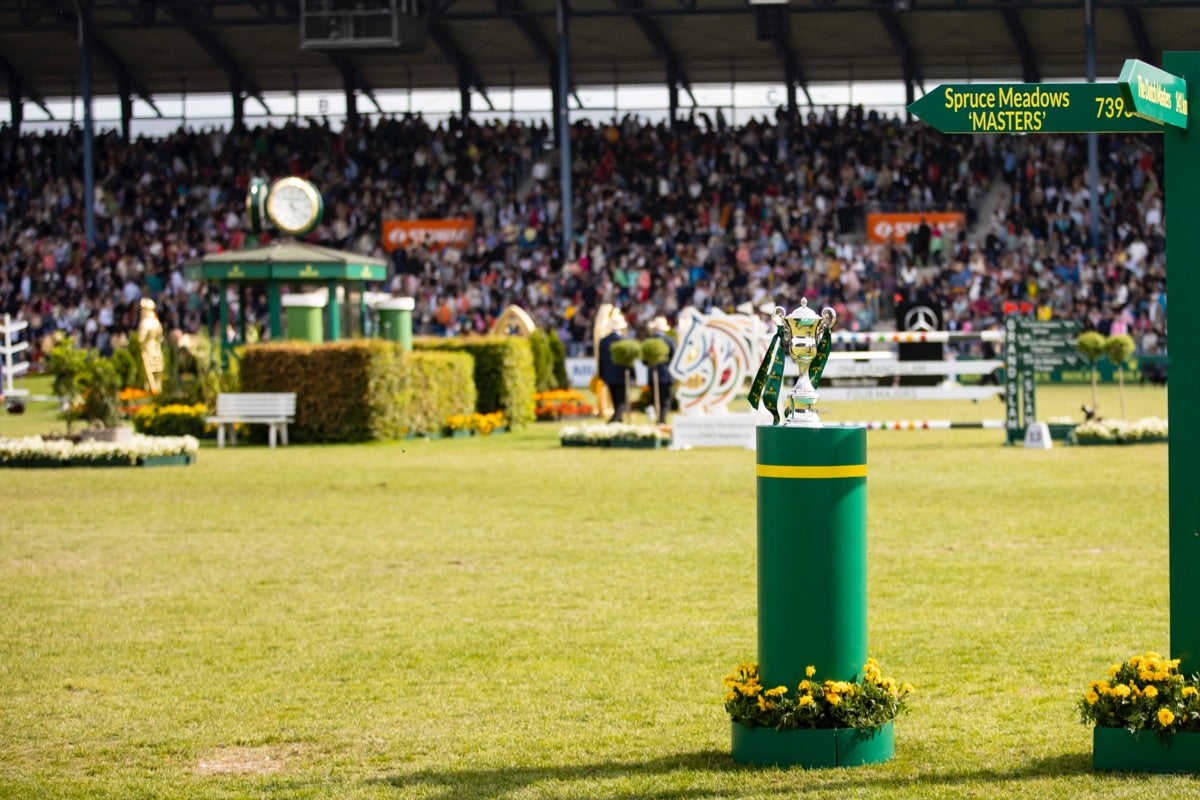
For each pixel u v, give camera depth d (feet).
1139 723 26.30
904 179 209.67
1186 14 190.39
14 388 170.19
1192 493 26.71
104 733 31.48
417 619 42.96
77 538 59.47
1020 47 207.31
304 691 34.81
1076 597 44.45
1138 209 201.46
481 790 26.78
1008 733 29.71
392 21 186.60
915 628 40.22
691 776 27.14
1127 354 100.22
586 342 186.19
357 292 128.36
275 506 69.41
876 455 93.15
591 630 41.04
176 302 196.75
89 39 196.54
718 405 101.55
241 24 195.52
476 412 124.26
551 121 230.27
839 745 27.27
